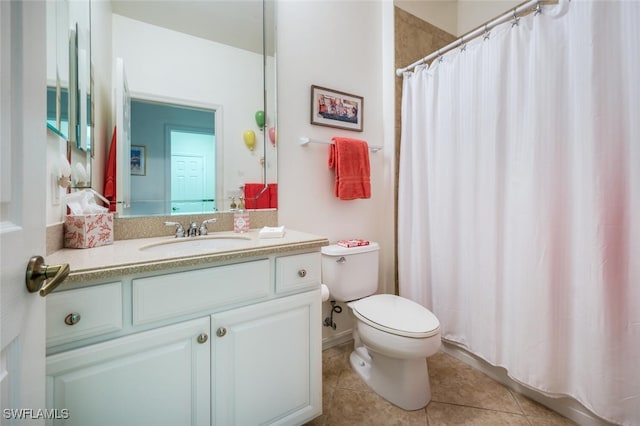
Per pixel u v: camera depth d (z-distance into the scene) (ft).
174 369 2.49
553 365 3.63
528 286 3.77
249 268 2.91
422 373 4.10
